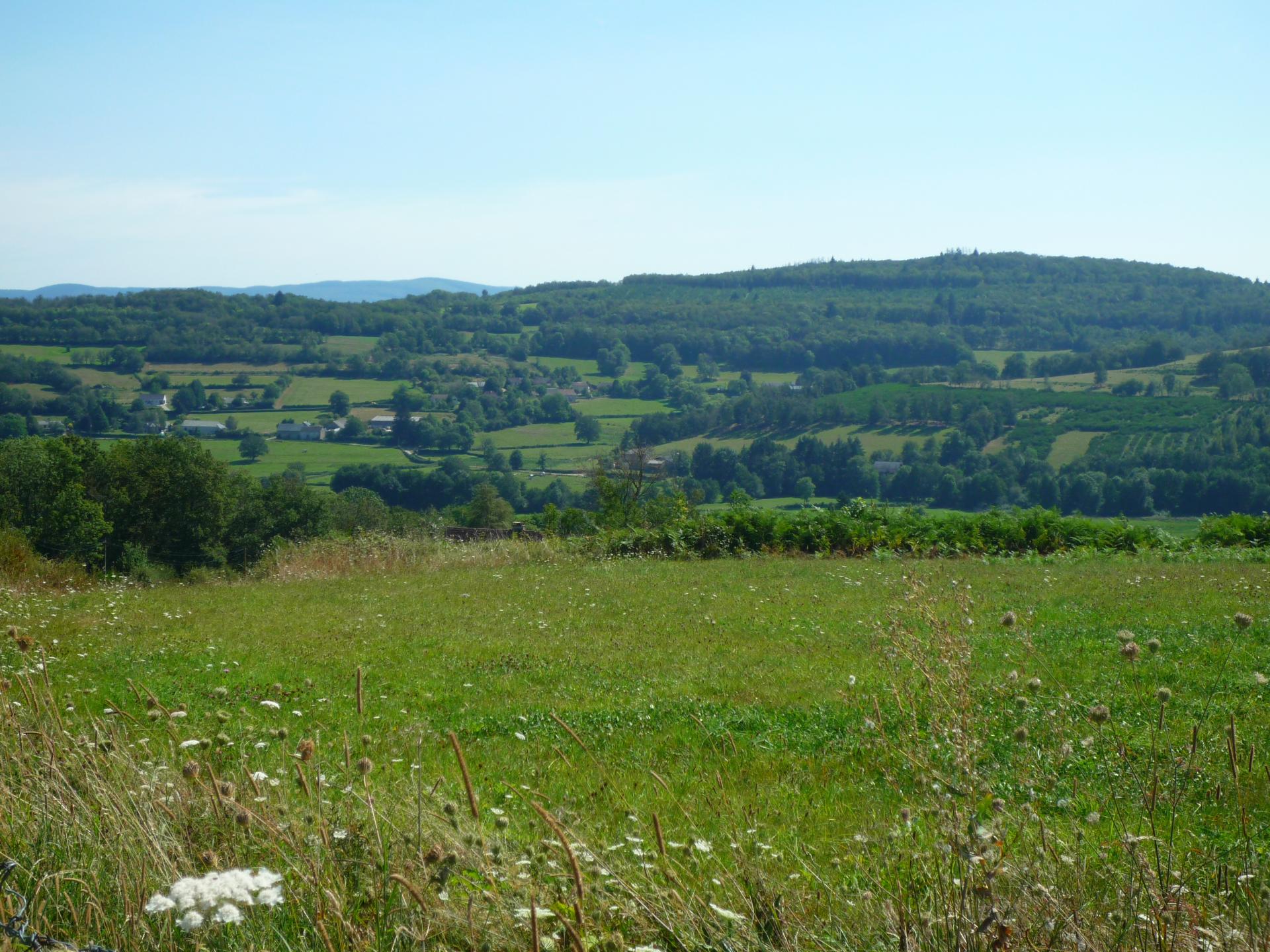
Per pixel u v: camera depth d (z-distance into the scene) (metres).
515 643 11.29
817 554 21.08
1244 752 5.77
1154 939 2.96
